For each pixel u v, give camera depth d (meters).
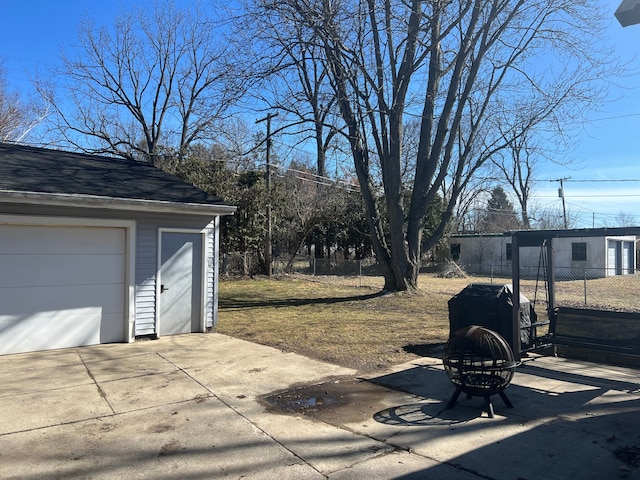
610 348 6.22
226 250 20.94
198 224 9.02
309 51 13.26
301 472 3.41
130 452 3.77
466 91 13.52
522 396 5.18
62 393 5.27
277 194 22.36
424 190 14.42
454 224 34.31
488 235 30.91
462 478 3.31
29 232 7.23
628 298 14.78
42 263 7.34
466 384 4.63
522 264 28.41
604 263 25.73
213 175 20.36
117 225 7.97
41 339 7.34
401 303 12.90
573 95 14.08
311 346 7.73
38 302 7.30
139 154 29.86
